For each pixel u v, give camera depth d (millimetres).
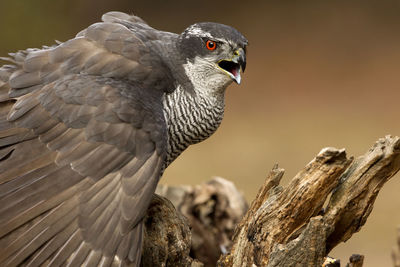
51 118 7445
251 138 24938
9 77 7973
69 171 7137
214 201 11984
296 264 7074
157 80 8289
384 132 24625
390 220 19156
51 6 23344
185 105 8711
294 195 7238
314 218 7016
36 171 7180
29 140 7422
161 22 34656
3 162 7301
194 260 8211
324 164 7043
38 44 22734
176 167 23047
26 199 6969
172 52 8766
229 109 27219
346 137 24406
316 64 29969
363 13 33438
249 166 22938
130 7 35156
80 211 6969
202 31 8805
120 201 7129
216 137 25203
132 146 7375
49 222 6879
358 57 30141
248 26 33594
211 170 22734
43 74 7867
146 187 7258
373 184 7211
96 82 7734
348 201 7250
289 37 32312
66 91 7559
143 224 7410
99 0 34312
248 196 20828
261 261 7504
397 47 30578
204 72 8828
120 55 8141
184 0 35938
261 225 7520
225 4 35625
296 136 24812
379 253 17688
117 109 7480
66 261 6777
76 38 8242
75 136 7352
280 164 22891
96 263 6805
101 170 7184
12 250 6773
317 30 32531
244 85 28984
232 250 8016
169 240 8062
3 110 7828
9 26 22422
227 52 8797
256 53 31344
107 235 6922
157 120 7688
